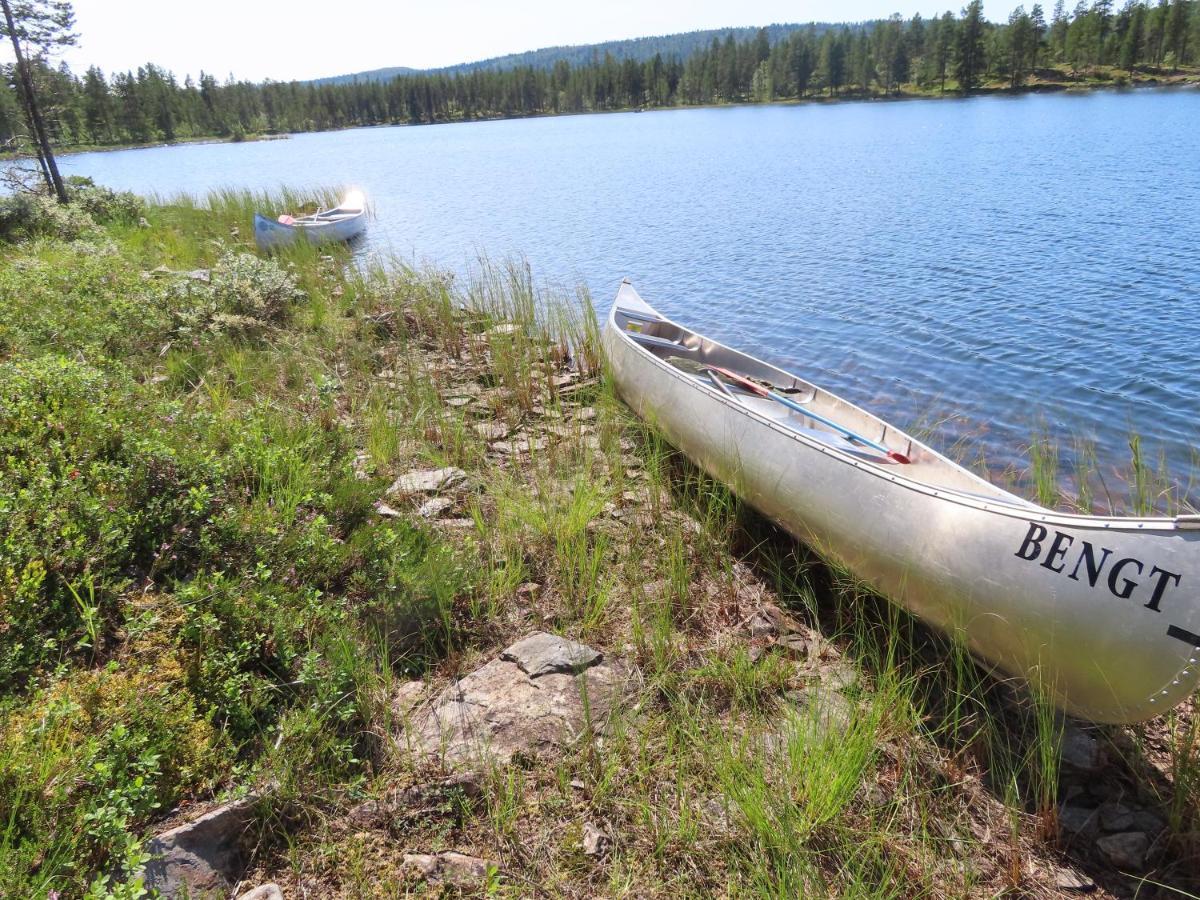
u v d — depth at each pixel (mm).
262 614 3627
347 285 11195
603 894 2717
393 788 3045
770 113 92312
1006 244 16766
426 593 4066
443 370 8344
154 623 3443
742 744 3271
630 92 137500
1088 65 103438
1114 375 9242
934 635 4035
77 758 2758
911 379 9305
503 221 23078
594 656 3824
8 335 6898
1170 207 19906
